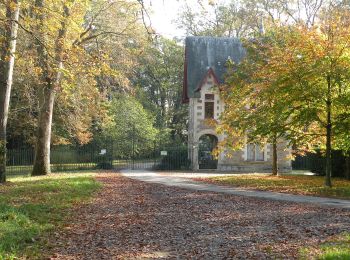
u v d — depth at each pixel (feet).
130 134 145.07
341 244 27.22
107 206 46.68
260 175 95.96
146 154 151.64
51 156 130.72
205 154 131.03
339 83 60.80
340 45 61.62
